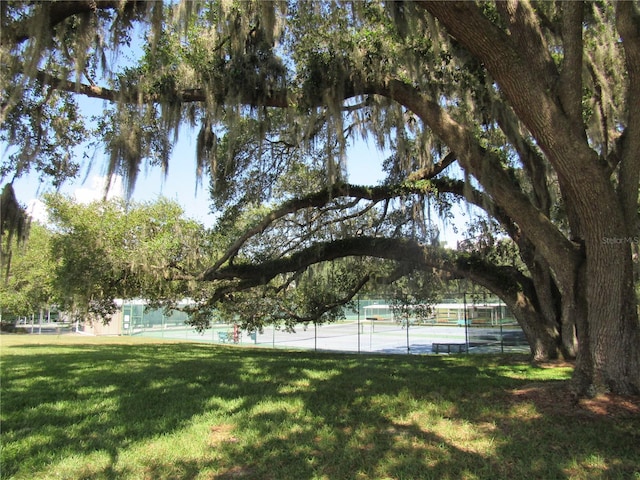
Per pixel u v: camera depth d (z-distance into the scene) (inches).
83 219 497.4
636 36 218.1
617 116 338.0
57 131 378.3
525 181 426.0
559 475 152.3
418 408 234.4
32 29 237.0
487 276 467.5
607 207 226.2
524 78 224.8
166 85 316.8
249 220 597.3
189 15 254.2
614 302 231.0
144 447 181.0
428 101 284.4
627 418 202.8
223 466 161.3
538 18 316.2
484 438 188.2
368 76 297.4
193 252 530.9
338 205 467.5
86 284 488.1
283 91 313.0
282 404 245.1
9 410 240.5
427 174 457.4
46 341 854.5
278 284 687.7
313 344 991.6
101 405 249.4
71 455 172.9
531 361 437.7
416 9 265.4
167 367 392.8
